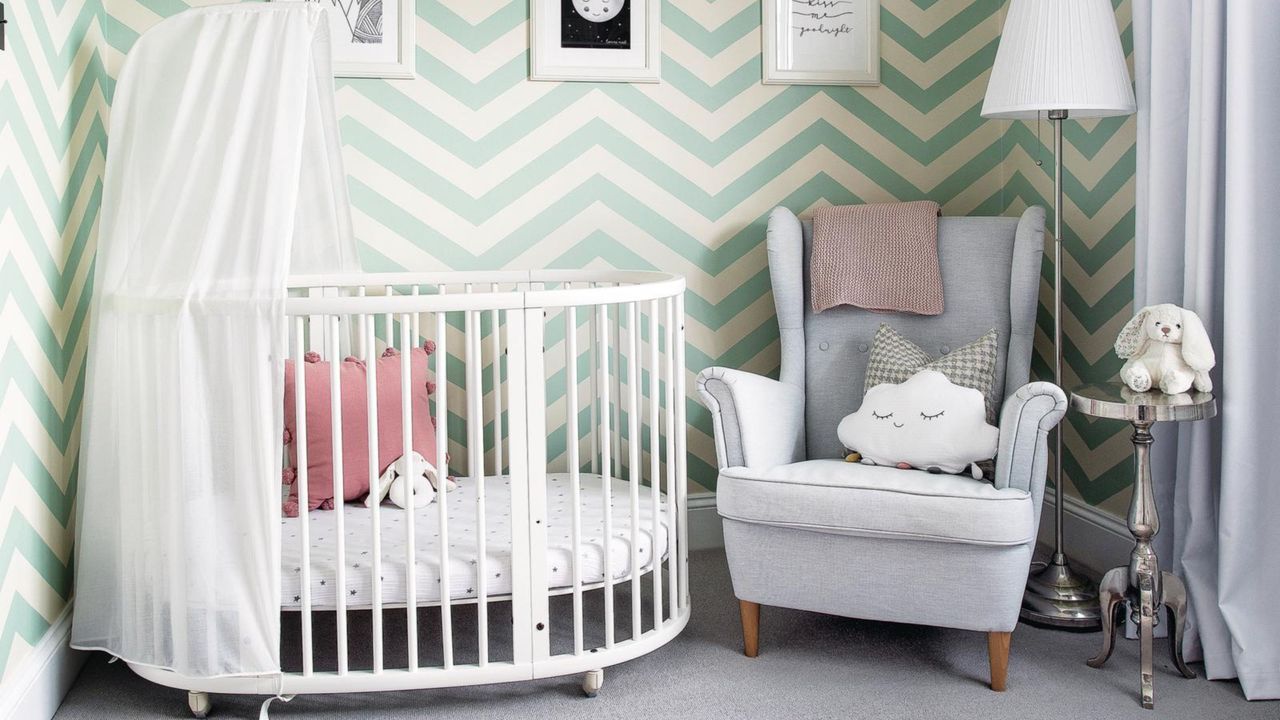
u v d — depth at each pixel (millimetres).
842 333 2887
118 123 2271
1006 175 3291
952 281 2812
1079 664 2354
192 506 2000
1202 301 2236
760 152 3146
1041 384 2205
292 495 2461
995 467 2383
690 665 2383
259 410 1981
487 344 2994
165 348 2012
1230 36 2096
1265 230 2125
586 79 2994
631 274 2744
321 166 2531
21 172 2127
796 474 2328
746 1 3096
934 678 2297
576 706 2191
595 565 2242
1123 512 2801
